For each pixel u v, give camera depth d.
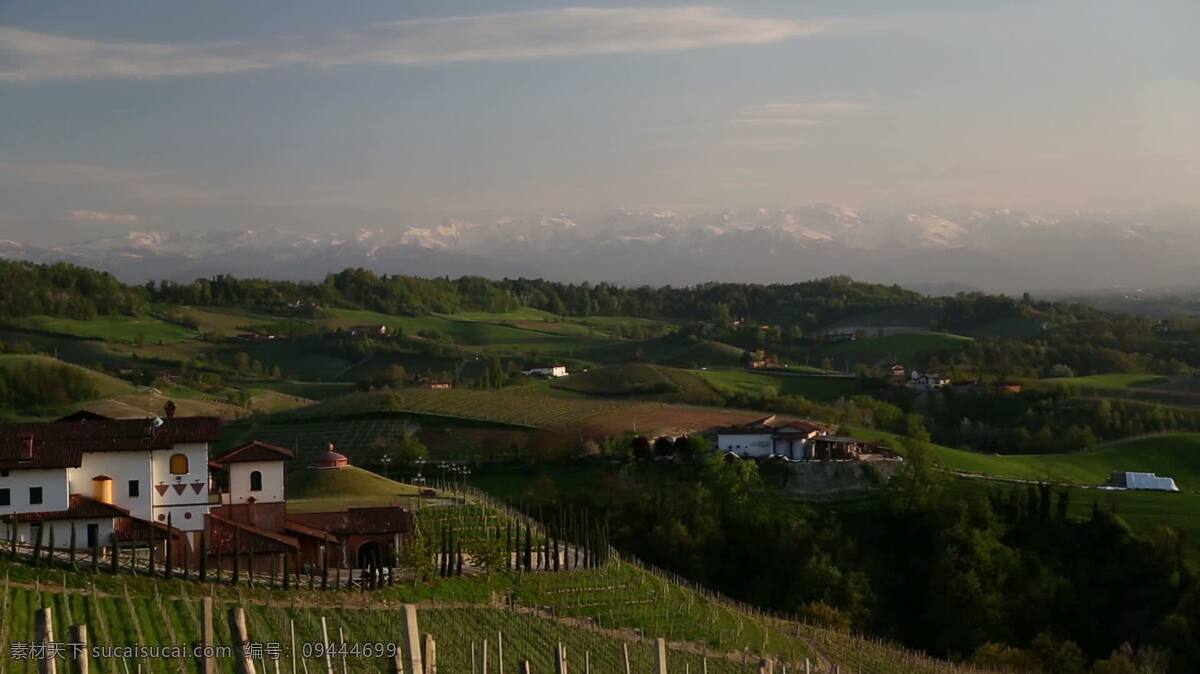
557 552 112.19
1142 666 108.69
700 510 151.12
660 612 106.31
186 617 71.88
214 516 96.00
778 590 138.25
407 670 32.94
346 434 191.12
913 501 148.25
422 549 97.56
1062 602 128.75
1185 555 131.75
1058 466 179.62
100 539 88.00
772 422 183.50
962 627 126.12
